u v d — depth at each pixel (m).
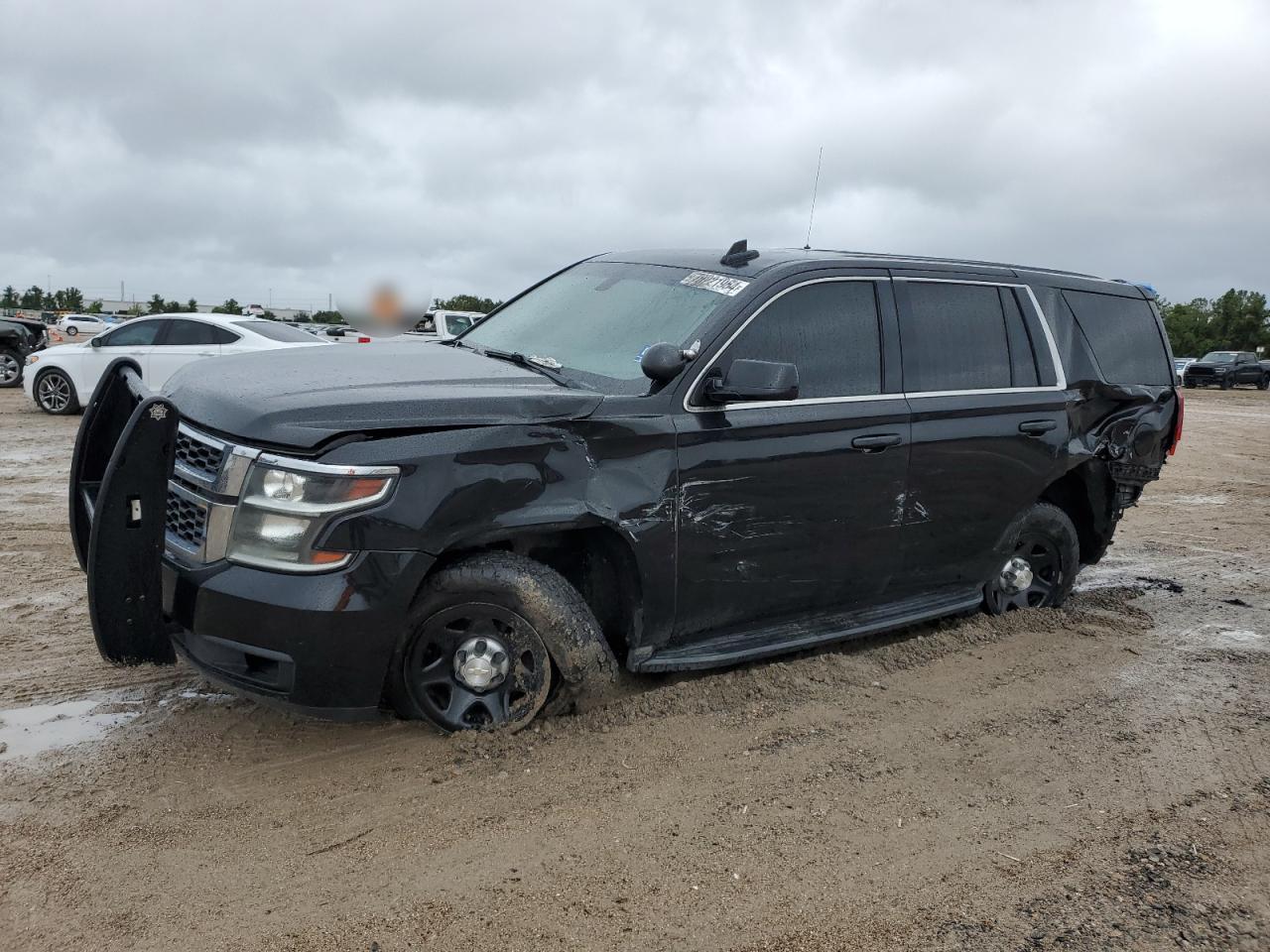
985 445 4.96
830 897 2.88
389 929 2.63
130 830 3.05
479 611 3.59
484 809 3.25
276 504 3.23
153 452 3.27
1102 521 5.94
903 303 4.76
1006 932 2.76
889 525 4.64
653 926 2.70
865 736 3.98
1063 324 5.57
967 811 3.43
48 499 8.39
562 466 3.60
